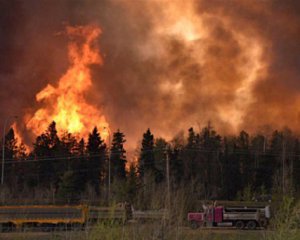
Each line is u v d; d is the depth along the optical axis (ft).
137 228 41.39
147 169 404.16
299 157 472.85
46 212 157.28
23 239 52.29
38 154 501.15
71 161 487.61
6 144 487.20
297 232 40.09
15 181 437.99
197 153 481.05
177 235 41.57
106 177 473.26
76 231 44.14
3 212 155.12
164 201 42.96
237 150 493.36
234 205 216.33
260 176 471.21
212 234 46.11
